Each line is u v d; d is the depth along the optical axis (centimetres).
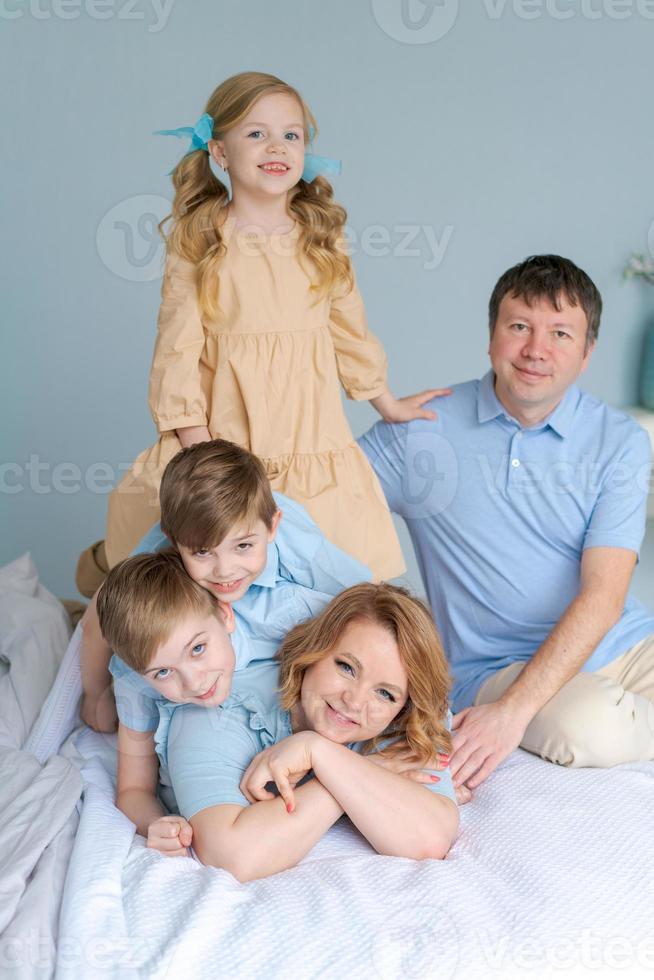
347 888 134
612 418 204
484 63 315
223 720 154
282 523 167
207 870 137
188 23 304
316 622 156
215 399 193
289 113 187
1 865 136
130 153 309
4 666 195
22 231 311
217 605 150
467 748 168
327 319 201
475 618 209
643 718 181
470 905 133
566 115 321
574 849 146
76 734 179
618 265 331
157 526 167
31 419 324
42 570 334
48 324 318
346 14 309
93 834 142
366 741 158
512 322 195
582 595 187
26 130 305
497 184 323
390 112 316
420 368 335
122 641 142
